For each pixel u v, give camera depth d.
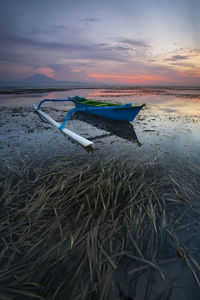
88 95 29.61
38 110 13.24
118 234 2.23
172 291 1.57
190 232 2.28
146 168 4.29
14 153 5.37
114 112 9.68
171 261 1.87
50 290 1.58
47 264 1.80
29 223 2.45
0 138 6.89
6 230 2.33
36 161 4.80
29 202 2.92
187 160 4.77
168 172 4.06
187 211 2.71
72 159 4.95
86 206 2.77
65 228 2.32
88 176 3.84
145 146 6.05
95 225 2.34
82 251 1.96
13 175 3.94
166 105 17.88
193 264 1.83
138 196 3.08
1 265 1.83
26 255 1.93
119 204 2.81
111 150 5.73
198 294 1.55
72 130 8.48
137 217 2.47
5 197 3.09
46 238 2.18
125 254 1.93
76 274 1.68
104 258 1.89
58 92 36.28
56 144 6.31
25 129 8.40
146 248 2.03
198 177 3.81
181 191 3.22
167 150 5.61
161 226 2.33
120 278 1.68
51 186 3.44
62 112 14.13
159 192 3.23
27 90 40.31
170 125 9.28
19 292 1.54
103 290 1.55
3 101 20.08
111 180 3.58
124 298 1.50
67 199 2.96
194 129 8.33
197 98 25.27
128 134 7.64
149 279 1.68
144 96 28.42
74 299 1.49
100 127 9.09
